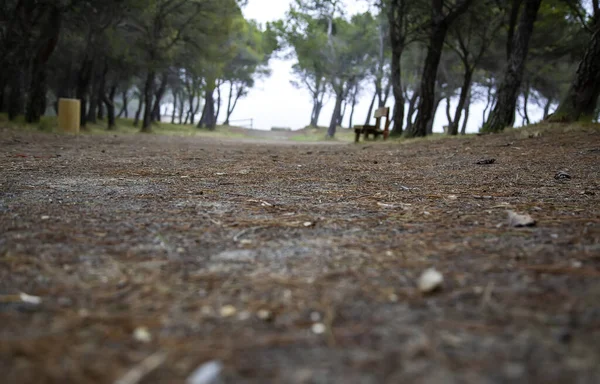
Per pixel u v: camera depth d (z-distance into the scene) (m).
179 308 1.68
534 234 2.68
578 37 28.22
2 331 1.49
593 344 1.39
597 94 12.50
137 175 5.77
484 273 2.02
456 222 3.06
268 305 1.71
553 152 8.21
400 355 1.35
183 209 3.51
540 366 1.28
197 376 1.22
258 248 2.45
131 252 2.34
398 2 22.92
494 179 5.53
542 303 1.69
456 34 25.97
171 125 47.88
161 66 31.08
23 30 20.58
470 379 1.22
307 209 3.58
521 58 15.56
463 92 25.53
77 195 4.10
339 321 1.57
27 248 2.36
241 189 4.69
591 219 3.04
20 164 6.71
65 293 1.81
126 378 1.23
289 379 1.22
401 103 23.05
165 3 28.55
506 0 21.98
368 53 44.12
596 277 1.92
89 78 25.84
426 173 6.30
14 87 24.09
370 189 4.76
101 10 23.05
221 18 30.61
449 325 1.53
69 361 1.31
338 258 2.27
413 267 2.12
